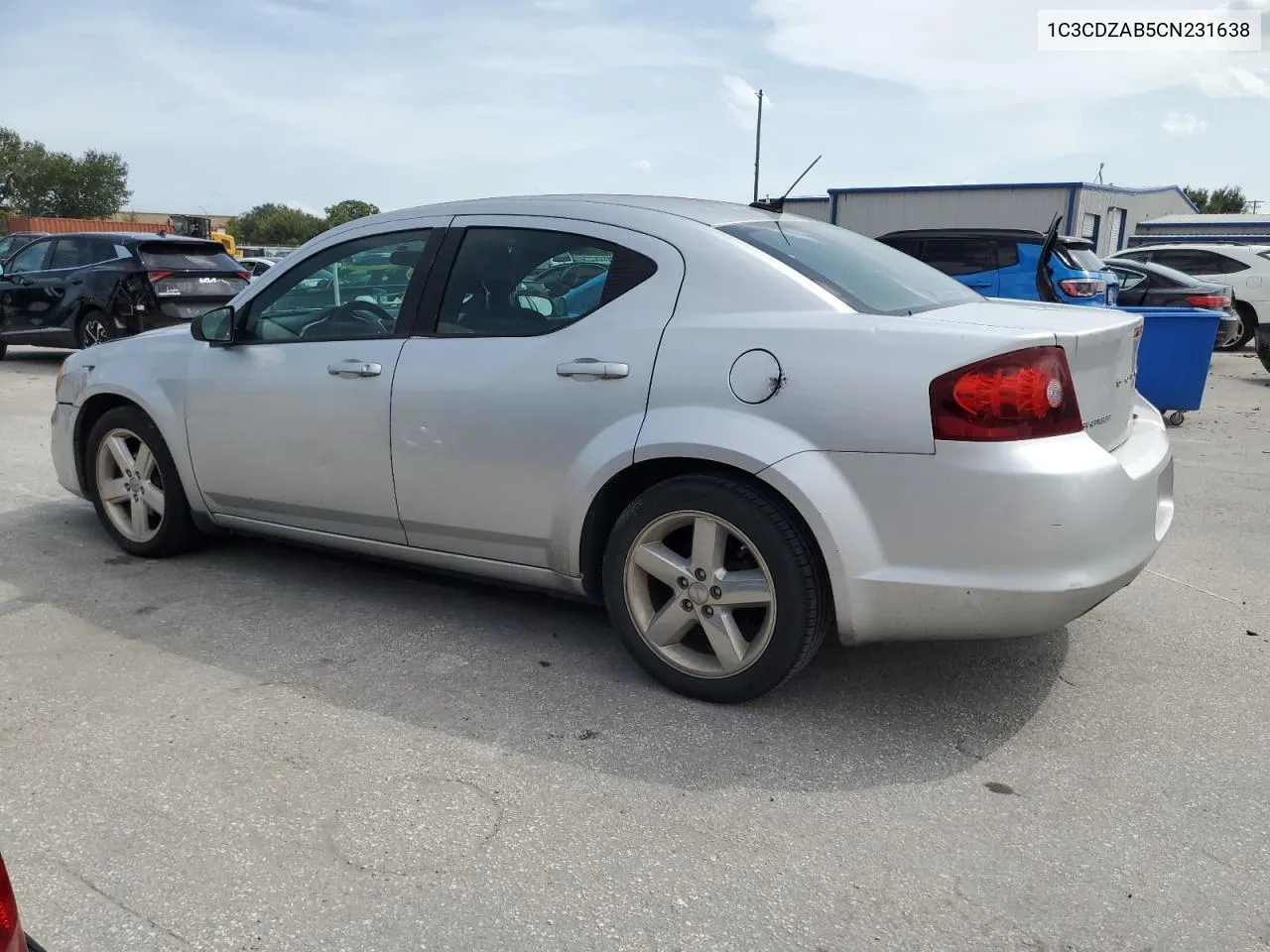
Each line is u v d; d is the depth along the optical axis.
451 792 2.77
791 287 3.15
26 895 2.33
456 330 3.67
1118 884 2.39
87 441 4.87
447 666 3.60
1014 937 2.21
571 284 3.48
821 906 2.31
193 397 4.34
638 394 3.22
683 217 3.44
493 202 3.79
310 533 4.20
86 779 2.82
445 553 3.79
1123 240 31.75
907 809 2.71
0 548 4.97
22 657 3.66
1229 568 4.81
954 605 2.88
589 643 3.82
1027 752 3.01
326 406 3.89
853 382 2.91
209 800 2.73
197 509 4.54
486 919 2.26
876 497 2.90
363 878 2.40
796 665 3.13
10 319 12.54
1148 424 3.63
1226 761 2.96
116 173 81.00
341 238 4.06
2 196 77.56
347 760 2.94
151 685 3.43
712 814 2.68
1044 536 2.78
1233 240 25.08
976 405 2.78
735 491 3.08
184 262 12.05
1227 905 2.32
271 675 3.52
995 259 10.81
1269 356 12.27
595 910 2.29
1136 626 4.02
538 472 3.43
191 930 2.22
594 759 2.96
